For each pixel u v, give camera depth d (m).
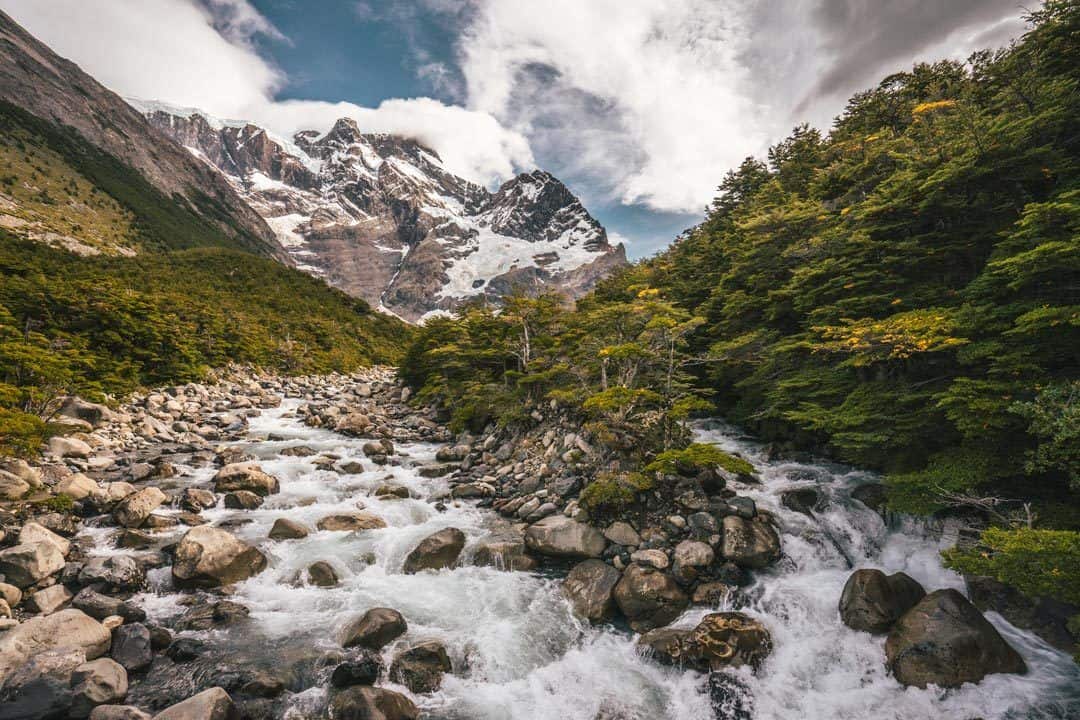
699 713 9.02
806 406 19.47
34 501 14.27
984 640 9.32
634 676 9.83
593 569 12.70
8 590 9.84
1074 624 8.87
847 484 17.61
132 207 160.62
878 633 10.45
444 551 13.80
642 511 15.07
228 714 7.66
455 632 10.84
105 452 21.64
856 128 42.72
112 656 8.91
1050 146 15.79
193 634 10.08
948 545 13.25
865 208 20.36
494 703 9.02
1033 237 12.93
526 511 16.75
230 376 49.59
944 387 15.33
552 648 10.55
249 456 23.64
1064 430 9.30
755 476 19.02
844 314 19.78
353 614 11.24
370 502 18.02
